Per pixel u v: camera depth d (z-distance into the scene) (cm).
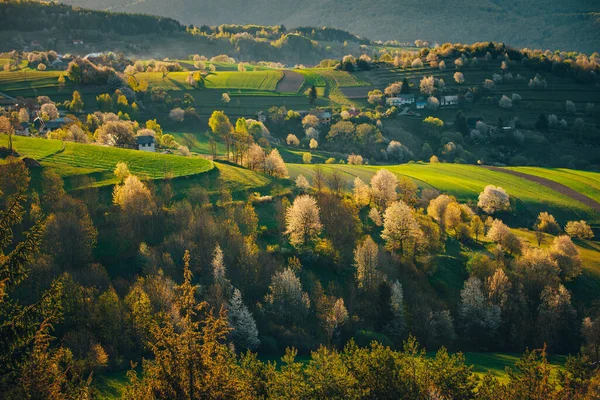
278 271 11138
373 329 10519
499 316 11338
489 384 6159
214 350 3788
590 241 17075
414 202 17212
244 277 10925
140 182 13300
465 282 11812
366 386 5741
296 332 9950
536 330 11081
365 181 18750
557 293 11869
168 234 12181
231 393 3656
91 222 11438
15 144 16038
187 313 4075
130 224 11938
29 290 8981
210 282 10612
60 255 10456
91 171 14712
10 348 3238
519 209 19025
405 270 12550
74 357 7681
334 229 13475
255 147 17625
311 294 11025
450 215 15450
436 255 13725
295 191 15975
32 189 13162
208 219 12244
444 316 10875
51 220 10669
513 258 14450
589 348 10200
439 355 6250
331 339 9869
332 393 5631
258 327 9888
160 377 3625
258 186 15675
